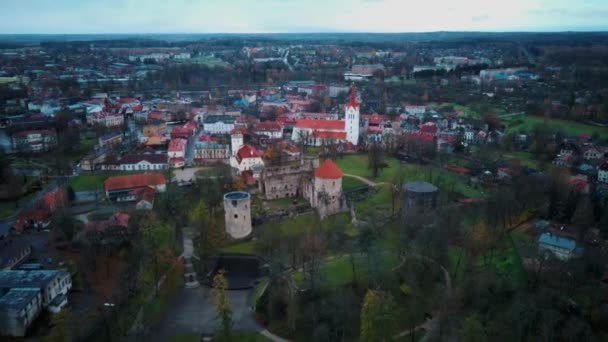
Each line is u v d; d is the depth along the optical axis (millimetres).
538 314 117812
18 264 148250
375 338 102438
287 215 193000
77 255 155875
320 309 124000
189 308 134375
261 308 131250
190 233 178750
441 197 199625
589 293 129875
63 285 135125
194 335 121312
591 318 122312
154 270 146250
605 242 161625
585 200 189625
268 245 165875
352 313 121625
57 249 160750
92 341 117312
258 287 143750
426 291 135750
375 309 105312
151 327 124562
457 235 169250
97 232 159875
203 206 176125
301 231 178500
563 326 117000
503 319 119312
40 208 187000
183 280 148500
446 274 144125
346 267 147000
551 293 126750
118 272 145875
